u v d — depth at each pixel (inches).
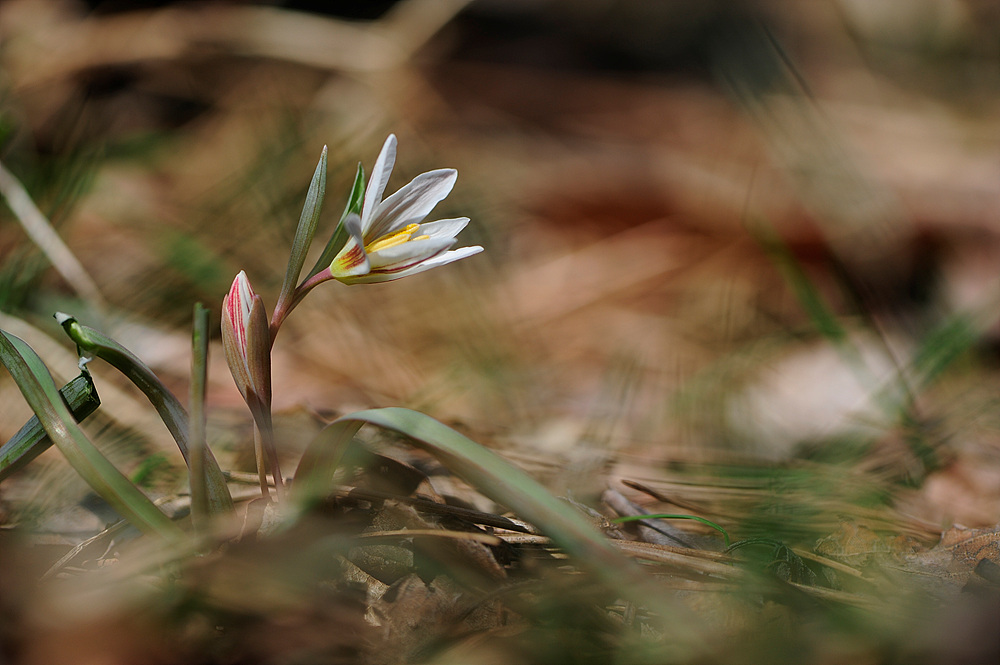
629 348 35.7
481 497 22.0
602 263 45.4
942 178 53.2
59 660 19.0
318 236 36.6
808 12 81.2
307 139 41.1
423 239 19.7
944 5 81.0
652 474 23.7
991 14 81.3
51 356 24.6
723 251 45.4
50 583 19.8
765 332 38.0
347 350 31.5
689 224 49.2
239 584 19.6
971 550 21.3
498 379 30.7
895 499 23.5
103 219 37.3
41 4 48.4
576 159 58.5
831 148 46.6
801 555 20.9
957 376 32.3
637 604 20.0
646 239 48.4
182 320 30.1
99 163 33.5
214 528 19.7
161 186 43.6
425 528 20.5
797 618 19.8
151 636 19.2
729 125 64.1
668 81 77.3
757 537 21.1
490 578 20.2
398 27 53.1
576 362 35.8
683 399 28.3
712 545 21.4
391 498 20.7
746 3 78.7
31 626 19.1
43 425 19.6
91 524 21.0
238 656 19.2
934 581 20.9
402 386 29.3
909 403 27.0
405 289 35.6
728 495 23.0
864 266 43.6
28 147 37.8
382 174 19.7
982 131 65.2
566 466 23.8
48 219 30.0
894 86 77.4
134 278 31.2
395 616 19.7
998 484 24.2
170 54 50.2
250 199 36.6
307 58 51.5
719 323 38.5
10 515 21.1
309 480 20.0
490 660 19.3
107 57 48.1
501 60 74.5
